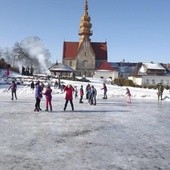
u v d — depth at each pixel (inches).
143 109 1096.2
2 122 708.0
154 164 394.0
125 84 3221.0
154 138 560.7
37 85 946.7
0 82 2210.9
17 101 1275.8
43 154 431.2
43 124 691.4
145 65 4148.6
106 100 1520.7
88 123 724.0
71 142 510.0
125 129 651.5
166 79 4050.2
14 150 450.3
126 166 382.9
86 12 5201.8
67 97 977.5
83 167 374.9
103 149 467.2
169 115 928.3
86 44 4970.5
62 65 2677.2
